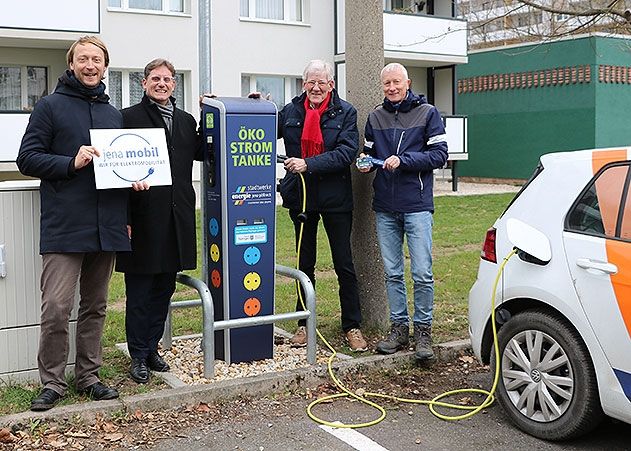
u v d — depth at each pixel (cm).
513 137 2573
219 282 590
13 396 507
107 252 502
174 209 545
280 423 500
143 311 553
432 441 473
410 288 921
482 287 516
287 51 2034
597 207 455
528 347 479
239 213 579
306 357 606
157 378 557
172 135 546
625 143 2417
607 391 434
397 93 605
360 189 678
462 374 608
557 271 461
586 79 2352
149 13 1822
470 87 2692
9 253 527
